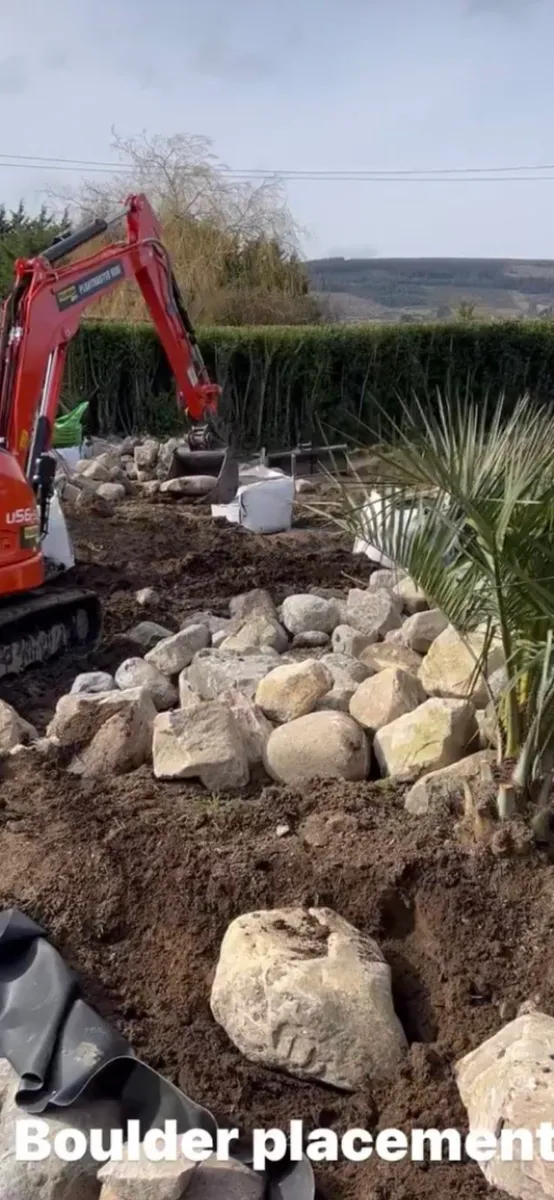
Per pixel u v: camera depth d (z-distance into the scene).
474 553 4.00
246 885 4.19
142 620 8.98
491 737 4.93
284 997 3.51
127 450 19.11
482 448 4.05
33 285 8.31
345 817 4.56
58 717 5.85
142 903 4.27
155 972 4.03
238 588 10.08
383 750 5.25
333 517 5.00
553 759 4.16
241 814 4.78
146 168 28.81
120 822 4.75
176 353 11.15
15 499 7.39
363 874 4.14
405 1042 3.55
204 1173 3.08
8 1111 3.37
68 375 21.97
